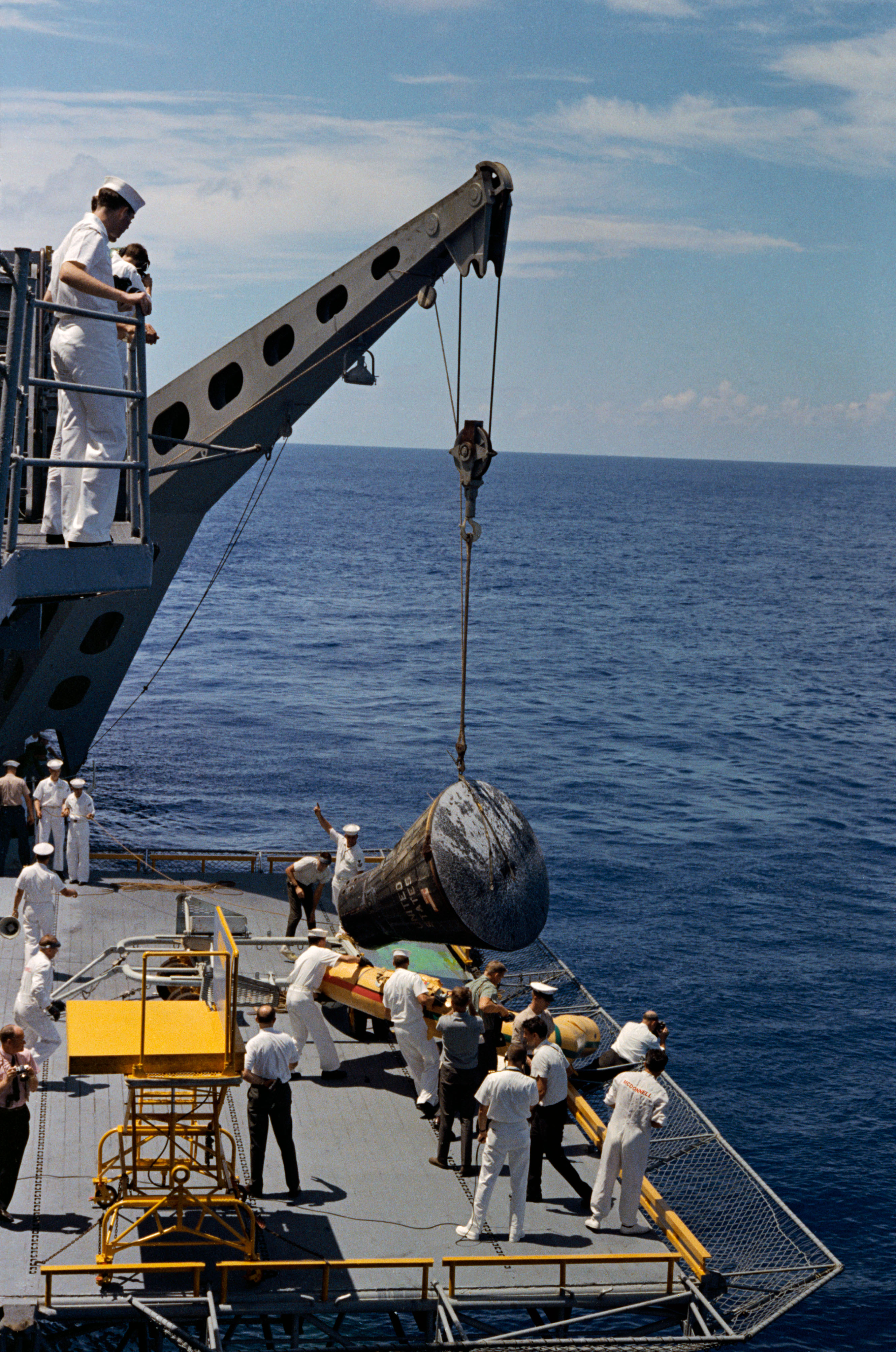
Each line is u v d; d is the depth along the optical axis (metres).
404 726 55.41
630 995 27.48
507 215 18.53
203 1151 13.55
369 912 16.67
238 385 24.62
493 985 15.54
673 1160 15.07
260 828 39.09
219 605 94.44
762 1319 12.16
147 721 54.16
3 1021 15.69
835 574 139.25
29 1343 11.04
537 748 52.19
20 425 9.16
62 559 9.27
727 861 37.81
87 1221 12.11
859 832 41.78
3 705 27.72
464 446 13.45
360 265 22.03
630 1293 11.99
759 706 64.19
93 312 9.27
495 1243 12.45
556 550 154.50
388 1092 15.49
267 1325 14.73
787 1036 25.92
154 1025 11.89
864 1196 20.36
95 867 27.12
